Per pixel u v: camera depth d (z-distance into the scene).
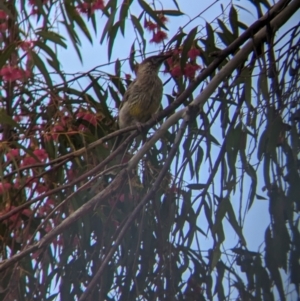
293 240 7.12
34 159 9.62
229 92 8.28
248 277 7.59
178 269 8.31
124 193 9.10
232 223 7.54
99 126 10.39
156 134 8.52
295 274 6.98
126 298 8.45
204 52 9.88
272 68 7.79
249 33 8.53
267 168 7.47
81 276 8.94
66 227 7.96
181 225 8.20
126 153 9.98
